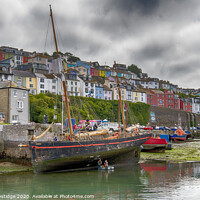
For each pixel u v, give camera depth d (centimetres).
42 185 2567
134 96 12444
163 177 2947
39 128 4134
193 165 3734
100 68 15588
